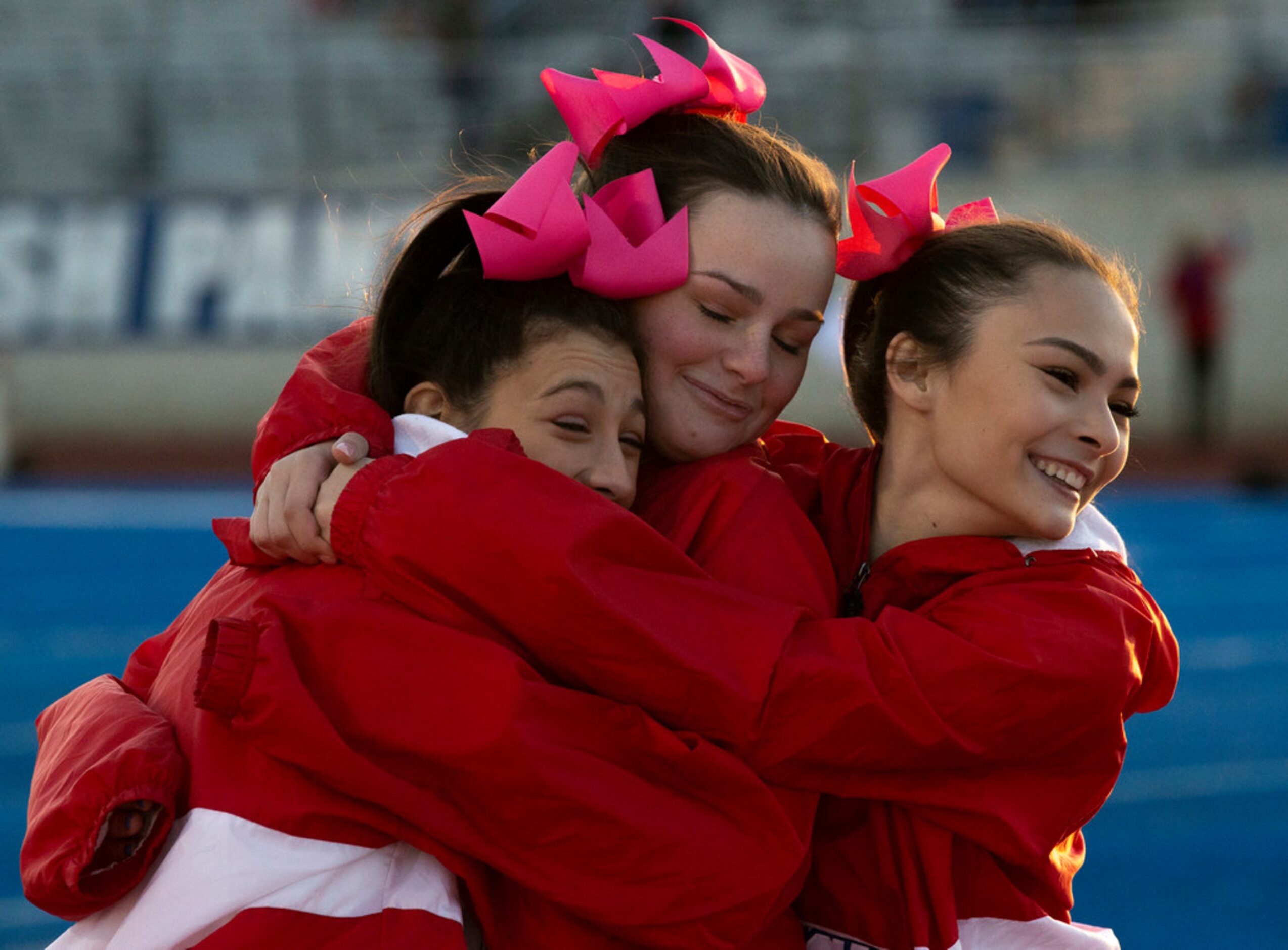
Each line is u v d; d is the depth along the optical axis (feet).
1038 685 15.81
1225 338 151.84
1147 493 133.28
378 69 153.58
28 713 63.67
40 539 102.94
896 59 152.56
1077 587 16.71
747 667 15.46
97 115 153.89
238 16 165.99
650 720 15.38
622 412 17.01
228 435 142.82
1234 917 42.65
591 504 15.42
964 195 149.69
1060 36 159.53
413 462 15.69
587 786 14.88
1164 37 155.94
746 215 17.28
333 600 15.71
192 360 141.90
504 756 14.69
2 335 141.79
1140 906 43.78
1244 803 54.80
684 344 17.42
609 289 16.92
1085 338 17.02
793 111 150.00
